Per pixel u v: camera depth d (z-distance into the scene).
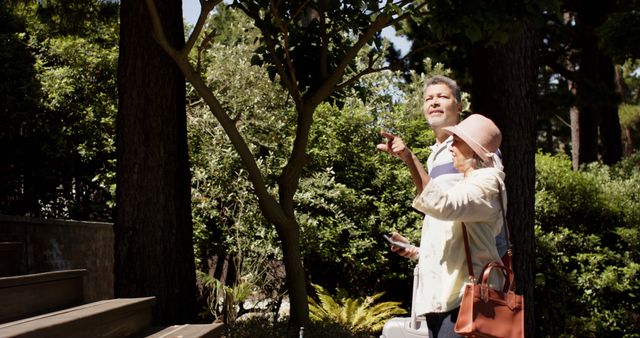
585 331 10.19
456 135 3.36
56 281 3.84
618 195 11.31
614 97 17.45
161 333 4.14
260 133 10.96
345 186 10.30
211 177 10.43
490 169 3.29
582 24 17.42
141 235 6.32
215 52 11.94
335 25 6.96
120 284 6.33
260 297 10.09
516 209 8.08
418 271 3.64
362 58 12.01
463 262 3.31
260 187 6.51
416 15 6.55
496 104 8.07
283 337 6.34
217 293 8.34
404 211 10.71
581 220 10.97
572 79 18.09
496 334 3.13
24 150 11.30
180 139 6.59
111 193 10.76
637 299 10.50
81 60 11.46
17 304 3.44
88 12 11.60
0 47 11.40
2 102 11.12
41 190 11.48
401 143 3.21
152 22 6.01
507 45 8.05
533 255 8.17
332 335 6.70
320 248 9.98
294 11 6.88
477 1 6.25
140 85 6.42
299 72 7.37
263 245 9.88
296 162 6.73
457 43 9.26
